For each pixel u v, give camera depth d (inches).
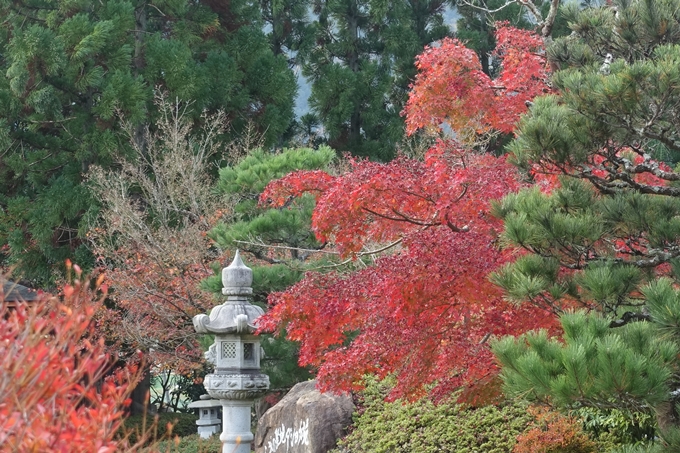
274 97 1127.6
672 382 255.6
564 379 210.2
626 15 321.7
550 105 289.3
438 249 311.4
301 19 1365.7
